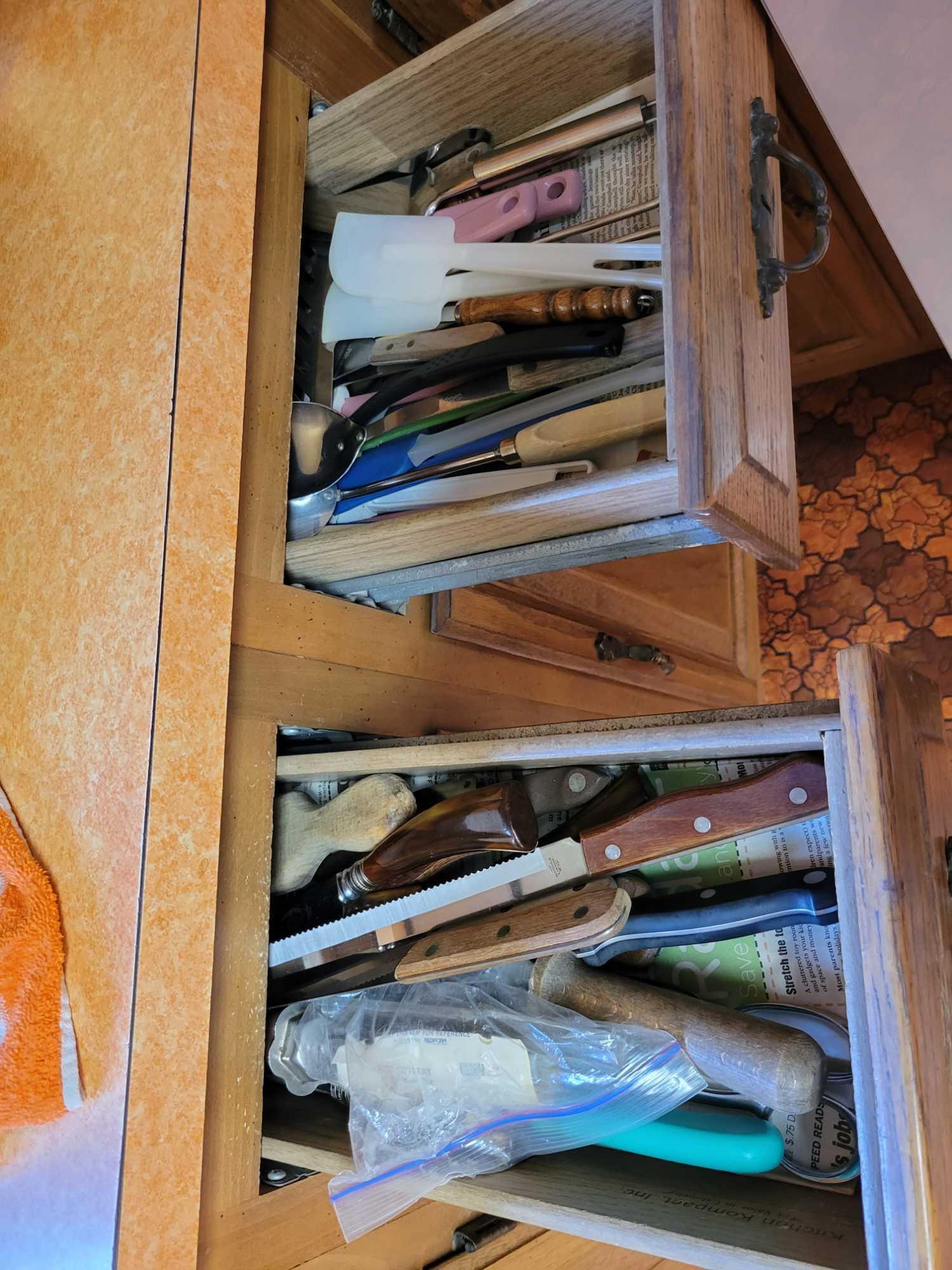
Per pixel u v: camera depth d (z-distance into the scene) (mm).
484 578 839
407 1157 668
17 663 815
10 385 904
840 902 521
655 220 770
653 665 1449
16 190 953
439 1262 864
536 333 764
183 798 700
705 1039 626
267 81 844
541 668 1191
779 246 729
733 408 620
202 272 762
